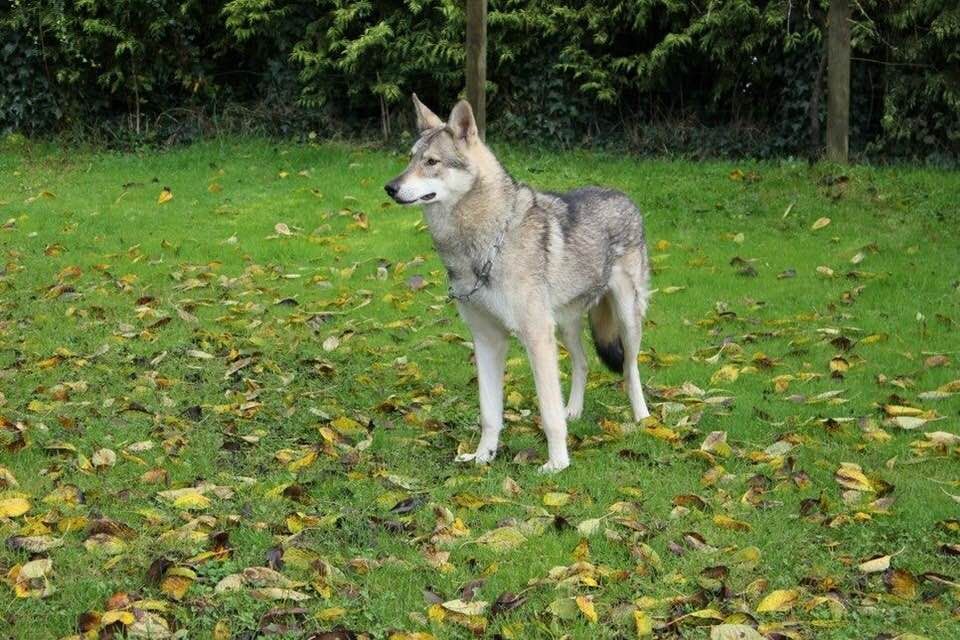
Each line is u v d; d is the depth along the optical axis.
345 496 5.46
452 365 7.62
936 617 4.29
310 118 14.68
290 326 8.34
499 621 4.27
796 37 12.72
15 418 6.36
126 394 6.86
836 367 7.24
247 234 10.84
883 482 5.45
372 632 4.16
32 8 14.20
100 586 4.41
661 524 5.09
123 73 14.67
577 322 6.63
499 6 13.76
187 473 5.70
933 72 12.62
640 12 13.27
